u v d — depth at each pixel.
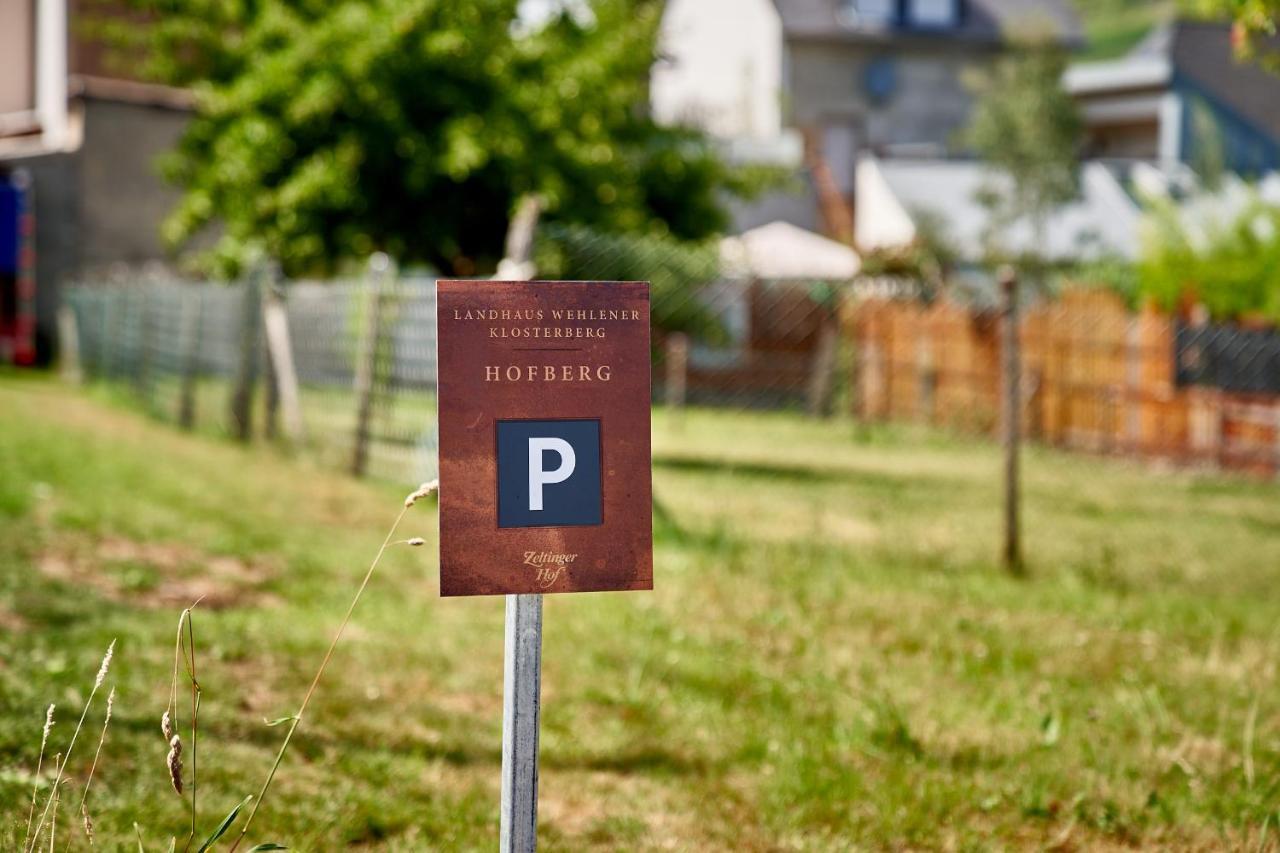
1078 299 16.66
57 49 27.20
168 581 6.45
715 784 4.12
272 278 13.17
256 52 13.84
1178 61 41.53
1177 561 8.58
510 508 2.30
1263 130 40.69
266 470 11.35
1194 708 4.97
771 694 5.02
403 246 13.57
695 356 21.73
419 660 5.29
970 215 31.42
